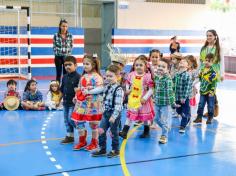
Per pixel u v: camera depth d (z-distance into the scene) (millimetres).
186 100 5895
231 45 16281
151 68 5570
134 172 4160
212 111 6566
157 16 15266
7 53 12125
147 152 4902
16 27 12156
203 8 16078
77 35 13023
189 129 6203
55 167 4258
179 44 13938
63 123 6383
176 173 4160
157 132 5957
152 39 14766
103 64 15445
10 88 7516
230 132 6059
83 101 4762
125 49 14336
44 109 7473
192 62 6527
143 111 5297
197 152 4949
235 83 12312
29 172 4086
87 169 4215
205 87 6496
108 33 15102
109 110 4566
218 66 6473
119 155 4742
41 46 12547
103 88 4695
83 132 4930
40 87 10234
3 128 5977
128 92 5434
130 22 14875
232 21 16672
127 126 5457
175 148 5109
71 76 4988
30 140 5328
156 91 5277
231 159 4688
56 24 14188
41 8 13875
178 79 5809
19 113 7145
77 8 14164
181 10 15656
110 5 14828
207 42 6590
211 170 4277
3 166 4266
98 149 4859
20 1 13383
